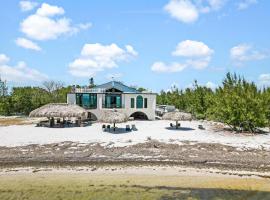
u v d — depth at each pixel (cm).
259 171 2742
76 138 3841
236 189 2347
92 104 5909
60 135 4059
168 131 4509
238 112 4494
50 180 2523
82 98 5941
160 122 5719
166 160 2980
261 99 4503
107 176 2614
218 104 4834
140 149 3291
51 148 3303
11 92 7869
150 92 6144
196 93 6706
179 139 3834
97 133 4241
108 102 5975
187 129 4756
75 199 2153
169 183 2462
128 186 2400
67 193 2258
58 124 5006
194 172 2716
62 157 2997
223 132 4456
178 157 3038
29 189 2330
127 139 3784
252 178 2586
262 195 2236
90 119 5816
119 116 4425
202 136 4084
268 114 4547
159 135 4119
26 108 7250
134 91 6444
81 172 2708
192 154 3122
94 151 3200
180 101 7812
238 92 4653
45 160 2966
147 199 2156
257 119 4378
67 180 2523
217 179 2559
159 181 2505
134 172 2708
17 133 4209
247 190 2327
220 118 4844
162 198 2173
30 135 4050
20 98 7169
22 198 2166
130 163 2916
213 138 3938
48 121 5312
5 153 3095
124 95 6056
